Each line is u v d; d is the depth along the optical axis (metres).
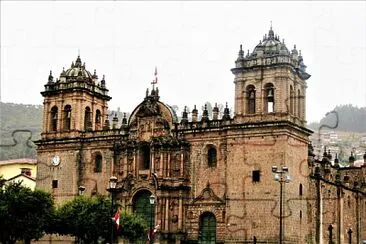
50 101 106.81
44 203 78.94
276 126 84.50
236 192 86.25
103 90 109.50
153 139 94.88
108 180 98.62
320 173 97.62
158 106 97.12
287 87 86.50
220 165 89.19
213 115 91.50
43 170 104.50
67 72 107.25
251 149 86.12
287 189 83.44
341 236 101.44
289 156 84.69
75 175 101.38
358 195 112.94
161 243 90.31
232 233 85.44
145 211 94.25
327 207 97.44
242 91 88.94
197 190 90.75
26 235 76.88
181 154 92.44
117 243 88.06
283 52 87.00
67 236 99.56
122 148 98.00
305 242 87.44
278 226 81.94
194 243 89.56
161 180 92.69
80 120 103.81
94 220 80.44
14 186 79.06
